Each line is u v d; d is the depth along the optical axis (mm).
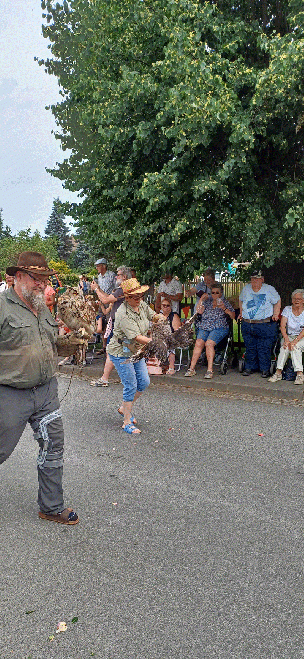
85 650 2900
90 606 3264
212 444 6211
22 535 4152
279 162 9758
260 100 8164
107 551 3893
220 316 9461
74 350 4480
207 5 8648
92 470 5457
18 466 5625
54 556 3836
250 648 2895
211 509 4531
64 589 3441
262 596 3338
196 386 9172
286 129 9023
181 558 3779
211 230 9344
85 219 11602
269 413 7480
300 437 6406
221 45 8844
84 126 11961
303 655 2840
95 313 4535
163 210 9734
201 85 8133
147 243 10070
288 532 4121
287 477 5207
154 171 9867
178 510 4523
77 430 6820
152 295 11914
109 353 6672
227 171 8430
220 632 3020
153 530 4188
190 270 9836
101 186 10727
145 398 8445
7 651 2906
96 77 10531
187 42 8250
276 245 9133
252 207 9047
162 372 7074
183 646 2914
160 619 3133
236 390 8789
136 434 6621
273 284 11453
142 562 3738
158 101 8781
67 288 4500
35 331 4094
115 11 9859
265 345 9312
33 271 3969
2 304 4027
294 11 8453
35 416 4266
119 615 3176
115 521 4352
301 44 7754
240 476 5246
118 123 9375
